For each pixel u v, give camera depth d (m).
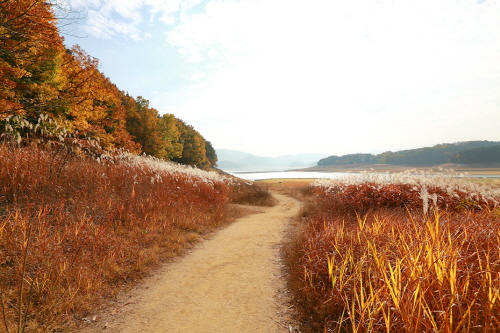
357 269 3.58
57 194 6.65
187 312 3.68
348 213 8.46
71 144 8.66
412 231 4.46
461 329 2.33
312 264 4.45
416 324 2.33
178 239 7.07
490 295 2.30
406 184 10.26
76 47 14.05
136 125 35.91
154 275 5.06
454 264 2.75
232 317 3.51
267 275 4.97
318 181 23.92
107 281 4.51
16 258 4.17
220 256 6.24
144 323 3.41
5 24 6.25
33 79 11.70
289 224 10.25
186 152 64.25
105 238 5.59
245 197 19.38
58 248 4.63
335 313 3.29
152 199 8.77
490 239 3.58
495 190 8.30
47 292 3.72
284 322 3.34
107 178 8.64
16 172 6.18
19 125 8.11
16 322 3.05
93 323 3.40
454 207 8.02
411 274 2.86
